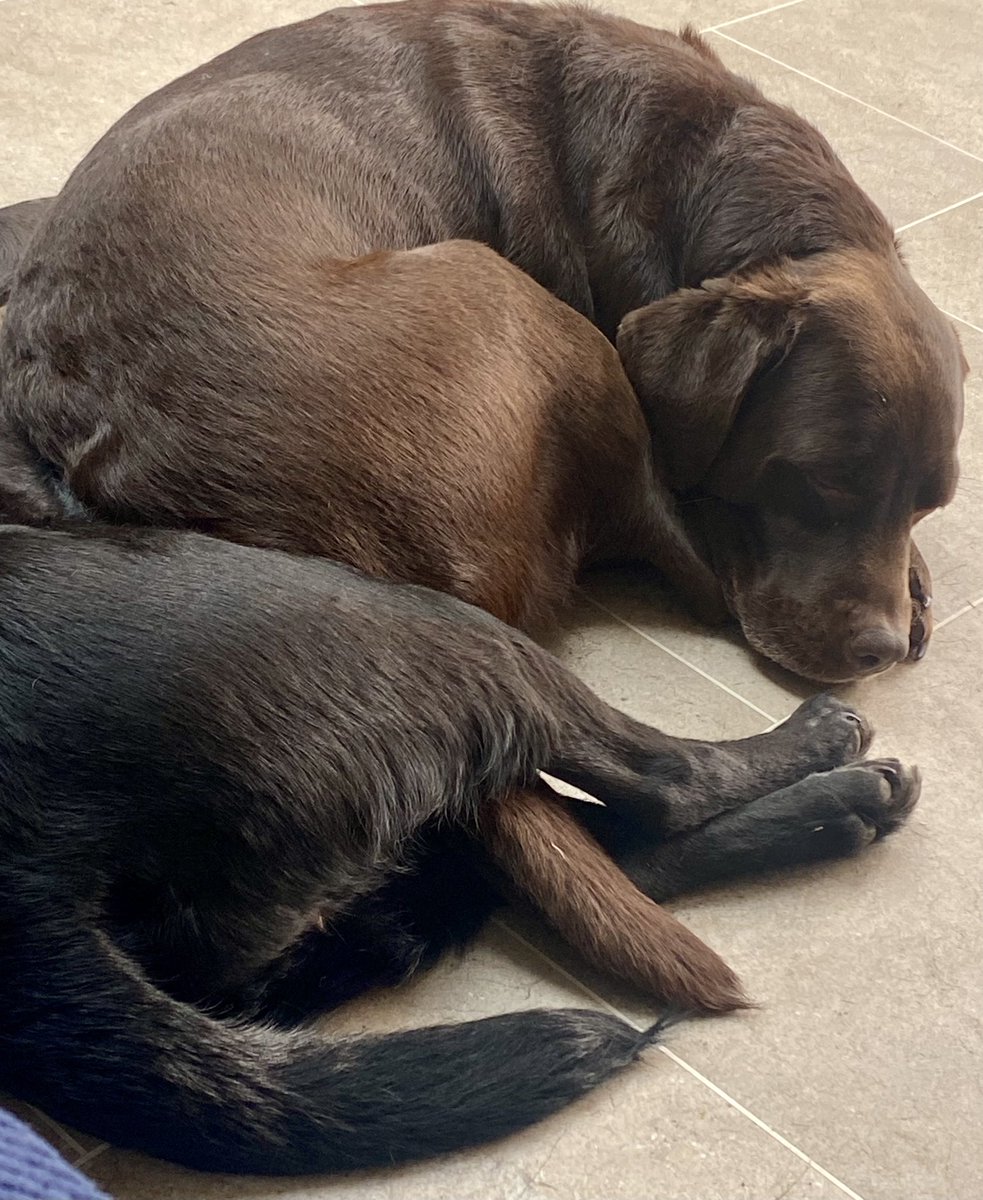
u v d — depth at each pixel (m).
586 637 1.14
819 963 0.95
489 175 1.15
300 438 0.96
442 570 0.98
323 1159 0.82
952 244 1.52
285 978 0.89
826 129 1.67
